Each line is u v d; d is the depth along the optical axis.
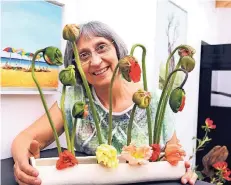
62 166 0.52
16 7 0.66
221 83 1.54
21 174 0.52
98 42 0.75
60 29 0.77
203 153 1.43
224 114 1.44
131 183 0.58
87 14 0.84
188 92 1.32
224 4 1.57
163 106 0.63
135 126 0.75
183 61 0.59
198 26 1.40
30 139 0.64
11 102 0.68
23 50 0.67
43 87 0.72
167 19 1.09
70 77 0.54
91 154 0.72
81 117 0.57
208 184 0.63
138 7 0.96
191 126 1.37
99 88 0.74
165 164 0.60
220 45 1.40
